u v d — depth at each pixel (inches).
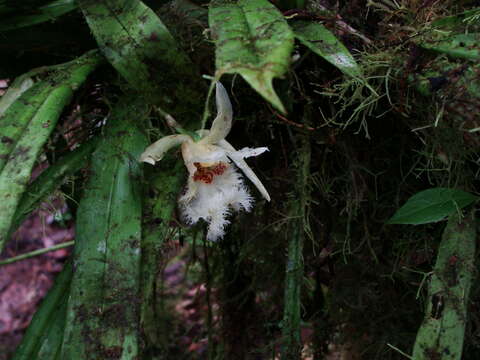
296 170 11.3
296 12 10.2
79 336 8.5
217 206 10.2
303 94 10.8
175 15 11.1
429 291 9.3
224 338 15.4
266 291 15.0
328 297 14.3
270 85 7.0
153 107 10.0
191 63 9.6
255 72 7.2
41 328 9.7
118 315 8.7
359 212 12.6
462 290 9.1
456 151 10.0
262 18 8.3
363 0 11.2
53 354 9.3
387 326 12.9
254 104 11.6
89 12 9.8
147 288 9.2
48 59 12.5
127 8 9.7
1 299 27.9
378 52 10.3
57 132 12.2
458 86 9.1
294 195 11.0
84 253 8.9
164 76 9.7
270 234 13.9
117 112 10.1
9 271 29.0
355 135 11.8
